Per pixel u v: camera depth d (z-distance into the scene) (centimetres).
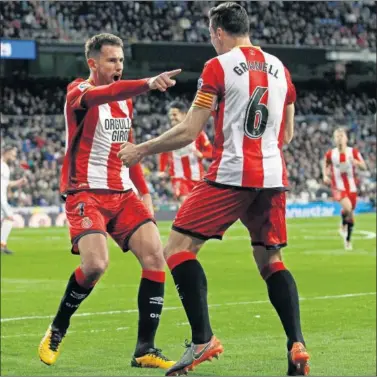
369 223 7612
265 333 2177
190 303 1420
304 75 10850
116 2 9869
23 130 9381
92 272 1680
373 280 3431
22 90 10012
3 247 4831
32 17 9262
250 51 1431
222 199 1428
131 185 1767
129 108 1759
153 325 1728
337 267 3981
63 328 1764
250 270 3853
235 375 1655
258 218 1473
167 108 10662
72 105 1650
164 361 1720
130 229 1731
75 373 1691
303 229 6956
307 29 10875
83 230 1694
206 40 10200
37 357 1877
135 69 9856
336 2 11031
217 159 1433
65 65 9594
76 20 9612
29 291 3133
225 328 2253
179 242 1454
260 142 1429
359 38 11050
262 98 1418
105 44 1712
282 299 1451
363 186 9706
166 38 10050
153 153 1419
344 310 2570
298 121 10875
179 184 4753
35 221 7656
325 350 1931
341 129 4978
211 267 3997
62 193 1747
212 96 1402
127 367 1742
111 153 1731
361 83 11425
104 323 2345
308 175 10019
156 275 1723
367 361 1802
